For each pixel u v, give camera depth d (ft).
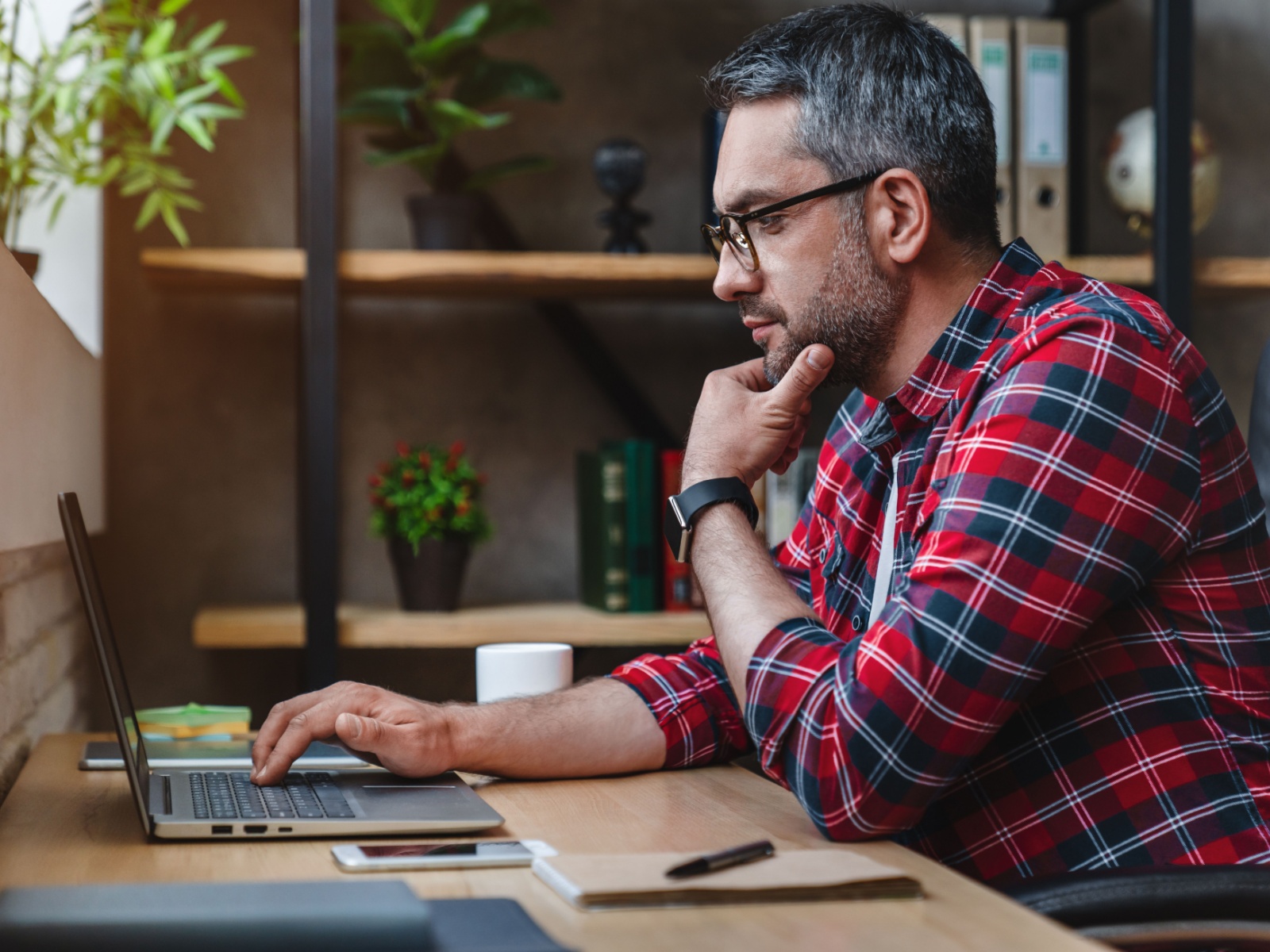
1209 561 3.26
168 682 7.57
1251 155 8.41
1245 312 8.34
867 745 2.85
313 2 6.43
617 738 3.63
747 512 3.45
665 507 7.11
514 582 7.96
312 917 1.83
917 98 3.48
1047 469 3.00
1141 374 3.10
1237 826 3.12
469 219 7.03
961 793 3.30
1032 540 2.96
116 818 3.11
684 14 8.08
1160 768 3.15
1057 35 7.22
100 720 7.30
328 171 6.46
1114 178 7.41
